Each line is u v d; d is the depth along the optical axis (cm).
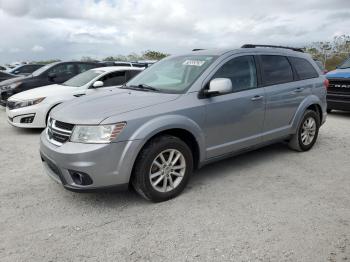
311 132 602
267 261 286
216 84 411
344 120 910
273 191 429
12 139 705
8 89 983
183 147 404
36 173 496
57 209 382
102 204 394
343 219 356
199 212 373
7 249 305
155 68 523
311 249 302
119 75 861
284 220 354
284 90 527
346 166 524
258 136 501
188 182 424
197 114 413
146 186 379
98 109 382
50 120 413
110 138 353
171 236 326
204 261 287
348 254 294
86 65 1105
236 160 551
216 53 474
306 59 602
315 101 588
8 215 368
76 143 359
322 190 432
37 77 1013
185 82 439
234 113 455
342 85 903
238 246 308
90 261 288
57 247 309
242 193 423
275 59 536
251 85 487
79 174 355
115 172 359
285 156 572
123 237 325
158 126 376
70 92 779
